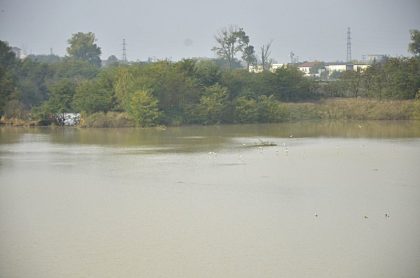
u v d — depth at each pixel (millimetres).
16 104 113000
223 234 34938
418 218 37562
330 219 37656
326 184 48375
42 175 53938
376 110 122188
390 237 34000
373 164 58562
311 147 73312
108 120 106500
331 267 29828
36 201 43500
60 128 105625
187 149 71812
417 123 112438
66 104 112000
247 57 197250
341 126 106750
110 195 45250
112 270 29734
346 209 40031
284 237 34188
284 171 54781
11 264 30500
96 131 98750
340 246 32594
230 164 59344
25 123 109250
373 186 47375
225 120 114438
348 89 135500
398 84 127438
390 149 70562
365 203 41625
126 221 37812
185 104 112125
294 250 32156
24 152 70062
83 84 113250
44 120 109812
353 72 137125
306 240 33688
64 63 161750
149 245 33188
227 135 89938
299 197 43812
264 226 36312
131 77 110875
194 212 39750
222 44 198875
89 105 109125
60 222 37750
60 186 48844
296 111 121562
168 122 109938
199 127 106938
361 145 75062
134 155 66500
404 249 32031
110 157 65000
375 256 31125
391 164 58469
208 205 41656
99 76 121875
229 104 114125
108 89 112562
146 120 105875
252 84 125438
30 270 29766
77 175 53781
